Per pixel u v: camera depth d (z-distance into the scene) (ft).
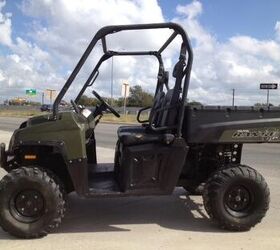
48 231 17.99
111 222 20.24
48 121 18.62
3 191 17.85
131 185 18.80
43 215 17.94
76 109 20.39
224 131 18.98
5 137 62.18
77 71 18.90
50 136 18.33
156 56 22.38
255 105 19.85
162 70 22.25
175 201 23.97
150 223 20.07
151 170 18.88
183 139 18.92
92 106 24.41
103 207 22.81
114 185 19.69
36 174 17.90
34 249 16.76
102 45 21.20
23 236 17.89
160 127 19.47
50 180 17.94
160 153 18.85
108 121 119.75
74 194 25.46
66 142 18.28
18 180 17.79
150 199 24.40
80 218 20.86
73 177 18.34
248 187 18.72
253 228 19.30
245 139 19.12
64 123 18.34
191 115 18.89
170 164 18.92
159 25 18.83
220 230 18.98
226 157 20.86
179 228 19.27
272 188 27.86
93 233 18.63
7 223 17.83
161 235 18.31
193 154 20.83
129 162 18.74
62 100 18.79
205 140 18.93
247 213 18.79
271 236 18.25
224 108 19.10
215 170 20.01
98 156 40.37
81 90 21.98
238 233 18.62
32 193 17.97
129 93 126.00
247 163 39.45
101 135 71.41
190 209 22.40
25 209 18.04
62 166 19.63
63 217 19.08
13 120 137.18
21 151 19.27
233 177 18.56
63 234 18.52
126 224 19.90
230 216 18.65
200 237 18.04
